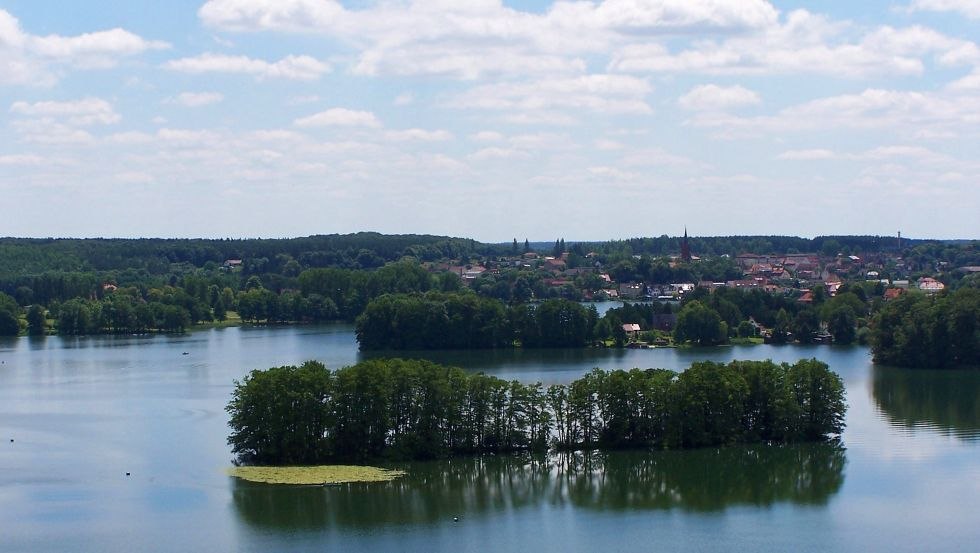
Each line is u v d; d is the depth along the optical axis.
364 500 195.25
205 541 175.12
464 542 175.12
